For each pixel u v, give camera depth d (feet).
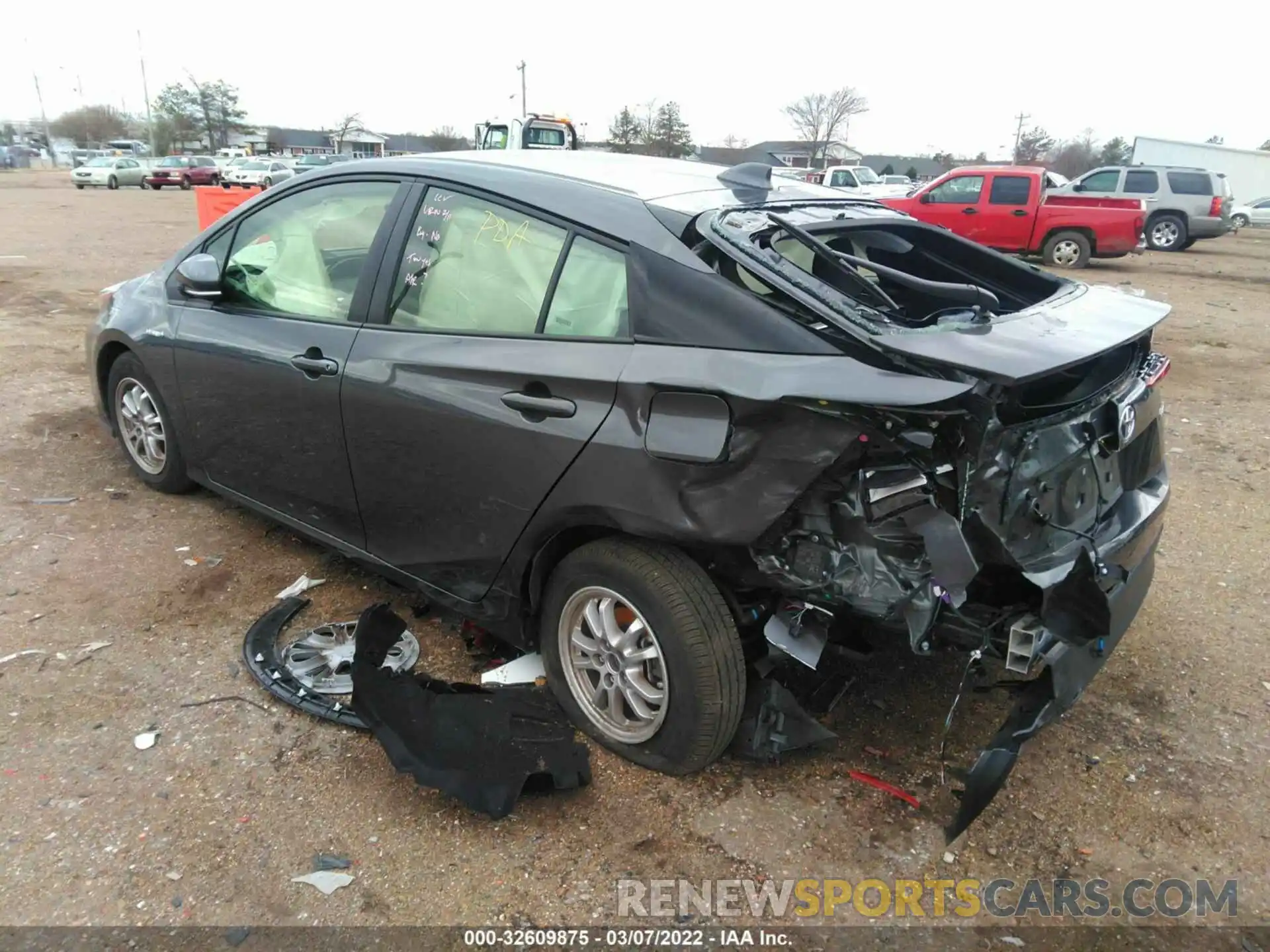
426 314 10.26
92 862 7.85
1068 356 7.77
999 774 7.76
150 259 44.55
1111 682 11.43
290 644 11.12
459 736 8.97
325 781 8.99
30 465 16.06
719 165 12.13
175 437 14.26
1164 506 10.39
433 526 10.29
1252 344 34.24
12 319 28.07
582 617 9.59
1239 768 9.92
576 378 8.66
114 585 12.29
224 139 261.65
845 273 8.60
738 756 9.54
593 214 9.29
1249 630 12.75
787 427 7.58
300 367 11.10
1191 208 70.03
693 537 8.11
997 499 7.80
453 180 10.48
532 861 8.19
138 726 9.59
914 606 7.68
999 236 58.13
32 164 240.12
